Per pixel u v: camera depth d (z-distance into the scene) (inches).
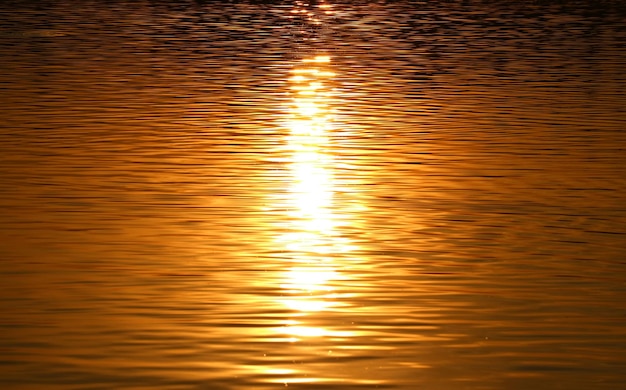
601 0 5600.4
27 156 2159.2
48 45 3740.2
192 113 2623.0
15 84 2974.9
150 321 1311.5
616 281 1473.9
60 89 2910.9
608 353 1235.9
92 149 2228.1
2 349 1227.9
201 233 1669.5
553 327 1307.8
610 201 1866.4
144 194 1891.0
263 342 1251.8
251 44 3885.3
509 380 1163.9
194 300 1382.9
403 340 1264.8
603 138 2365.9
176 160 2143.2
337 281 1460.4
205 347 1235.9
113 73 3189.0
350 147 2272.4
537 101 2802.7
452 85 3053.6
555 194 1910.7
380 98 2849.4
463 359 1214.9
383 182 1991.9
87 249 1587.1
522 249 1610.5
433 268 1520.7
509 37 4106.8
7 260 1536.7
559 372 1184.8
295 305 1368.1
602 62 3484.3
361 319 1326.3
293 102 2785.4
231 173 2044.8
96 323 1305.4
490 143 2313.0
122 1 5270.7
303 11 5032.0
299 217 1761.8
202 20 4586.6
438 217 1770.4
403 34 4210.1
